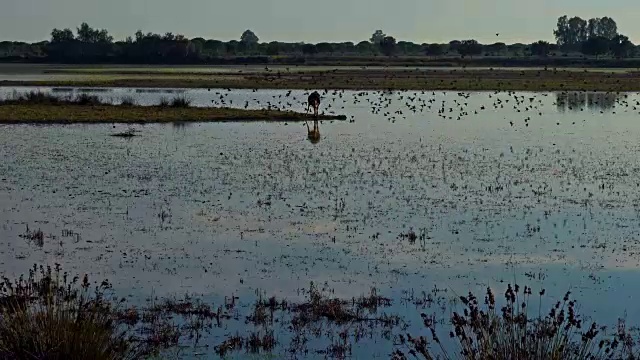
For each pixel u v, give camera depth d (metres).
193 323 12.35
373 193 23.27
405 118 48.69
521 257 16.45
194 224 19.14
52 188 23.67
